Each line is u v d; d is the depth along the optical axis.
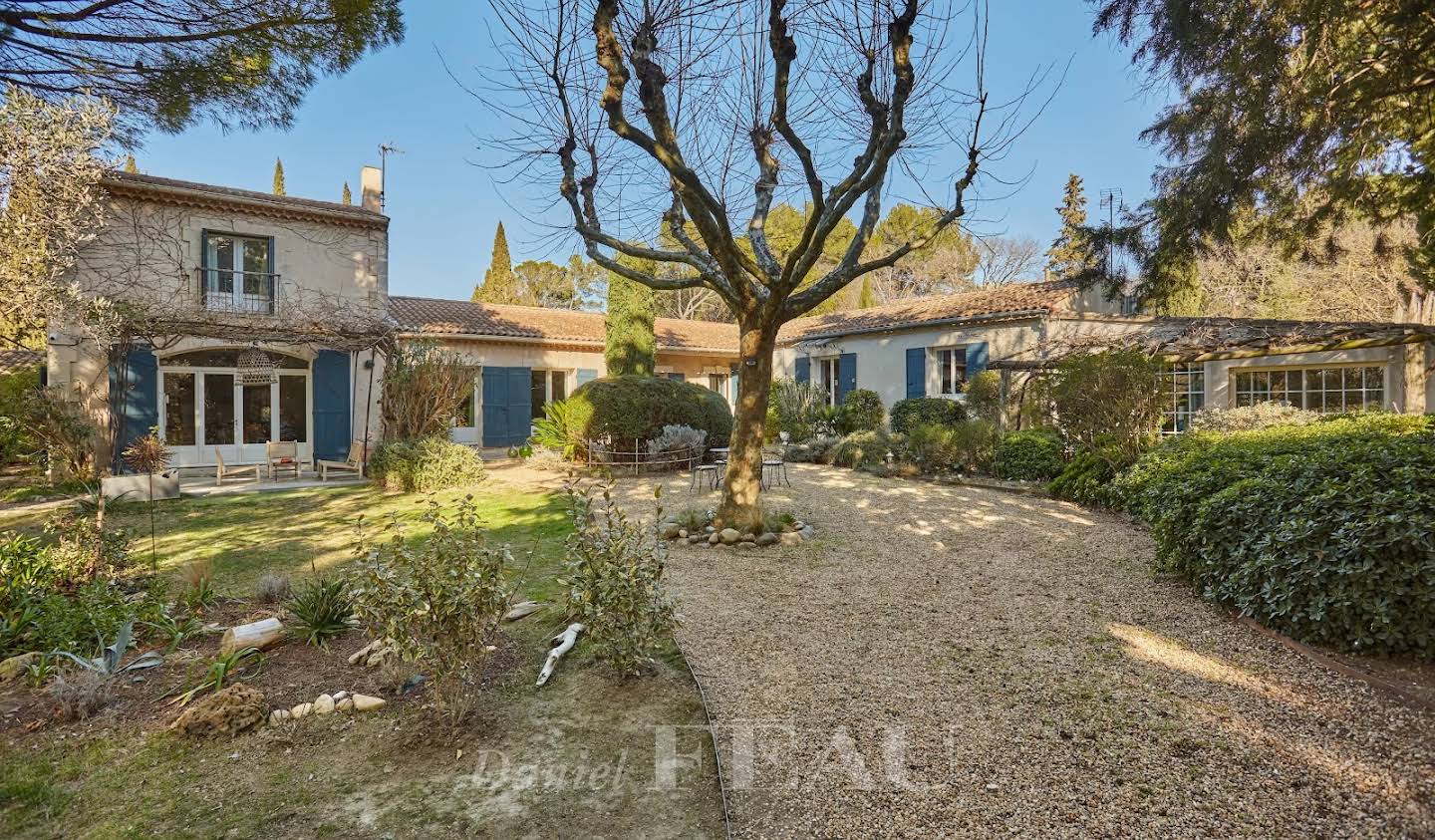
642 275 6.95
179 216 12.47
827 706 3.33
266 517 8.34
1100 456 8.78
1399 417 8.02
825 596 5.05
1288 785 2.58
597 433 12.87
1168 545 5.14
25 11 4.52
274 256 13.41
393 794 2.60
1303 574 3.81
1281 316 20.08
